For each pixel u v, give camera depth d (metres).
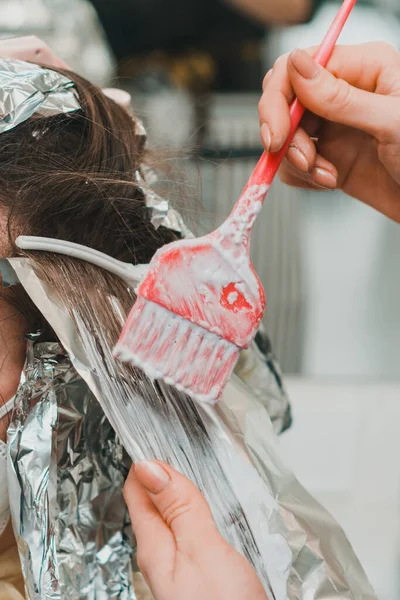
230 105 2.31
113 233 0.66
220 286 0.51
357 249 3.30
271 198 1.63
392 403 1.31
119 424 0.52
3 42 0.68
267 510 0.56
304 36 2.80
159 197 0.70
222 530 0.53
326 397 1.31
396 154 0.64
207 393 0.52
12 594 0.68
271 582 0.54
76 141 0.63
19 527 0.57
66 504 0.64
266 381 0.83
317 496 1.26
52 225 0.61
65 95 0.61
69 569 0.64
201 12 2.67
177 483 0.50
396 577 1.14
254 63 2.76
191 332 0.51
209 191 1.50
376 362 2.32
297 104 0.61
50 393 0.59
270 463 0.61
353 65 0.65
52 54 0.71
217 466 0.56
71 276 0.56
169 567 0.47
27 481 0.57
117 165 0.66
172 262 0.50
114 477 0.69
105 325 0.56
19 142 0.60
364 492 1.26
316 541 0.59
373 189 0.75
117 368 0.55
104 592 0.68
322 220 3.64
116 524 0.70
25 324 0.59
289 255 1.68
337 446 1.28
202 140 1.56
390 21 2.80
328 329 2.53
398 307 2.73
